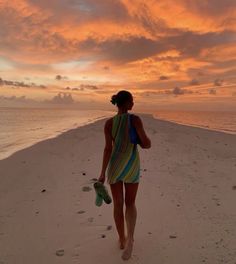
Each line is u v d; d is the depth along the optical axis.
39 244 4.32
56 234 4.61
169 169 9.04
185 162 10.23
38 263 3.83
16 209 5.70
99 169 8.88
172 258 3.88
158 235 4.52
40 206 5.82
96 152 12.04
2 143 15.59
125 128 3.73
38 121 42.97
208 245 4.21
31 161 10.23
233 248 4.12
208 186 7.23
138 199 6.14
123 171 3.72
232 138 18.91
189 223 4.96
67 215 5.33
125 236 4.31
